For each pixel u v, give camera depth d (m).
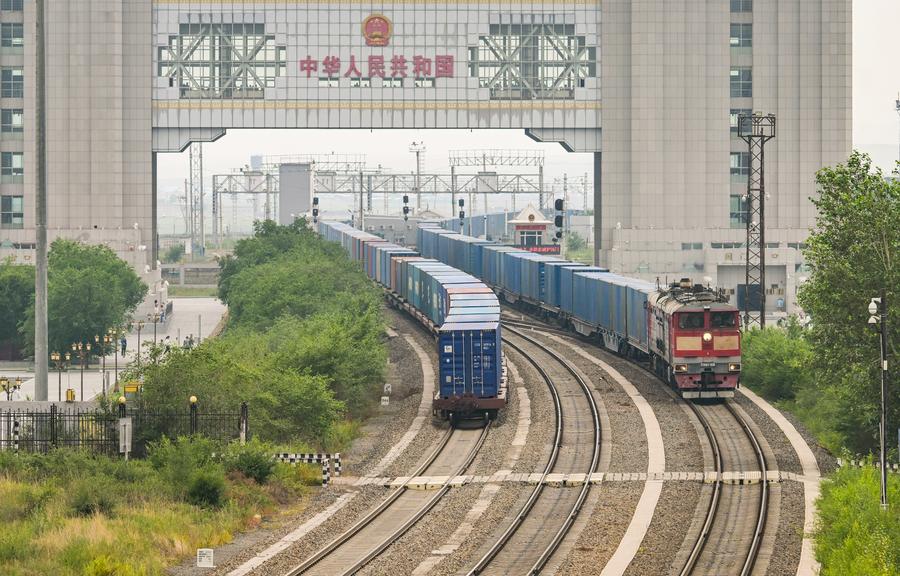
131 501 193.75
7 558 161.62
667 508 191.88
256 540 179.38
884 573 147.12
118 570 156.88
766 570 159.88
